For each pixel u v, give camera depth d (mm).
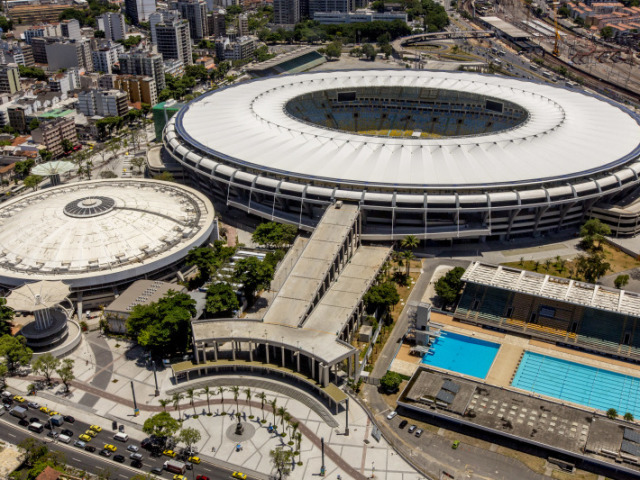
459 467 198625
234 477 194625
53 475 187375
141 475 194500
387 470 197375
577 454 196000
